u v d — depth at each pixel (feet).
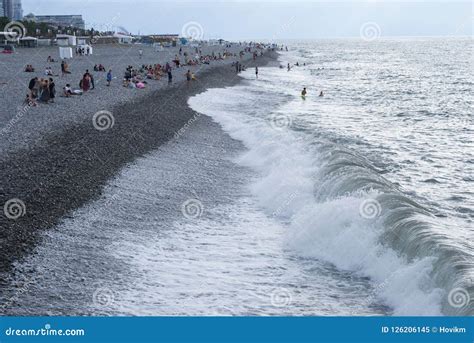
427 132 123.13
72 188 54.95
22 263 38.52
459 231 53.42
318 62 479.41
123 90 134.51
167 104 119.96
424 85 262.88
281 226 51.47
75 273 38.73
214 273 40.70
